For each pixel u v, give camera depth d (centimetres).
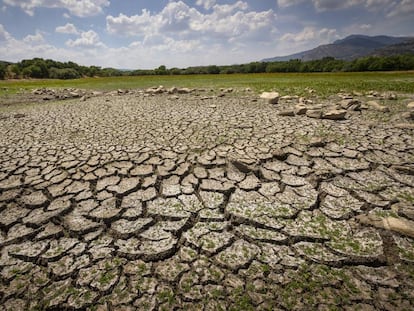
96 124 633
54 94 1472
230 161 385
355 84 1469
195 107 825
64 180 351
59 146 476
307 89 1262
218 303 177
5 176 366
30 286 197
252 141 464
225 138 485
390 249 215
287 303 175
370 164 363
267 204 286
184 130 549
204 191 316
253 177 345
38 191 326
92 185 337
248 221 259
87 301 183
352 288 183
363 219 249
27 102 1203
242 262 211
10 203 304
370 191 300
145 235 247
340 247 221
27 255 227
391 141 440
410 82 1497
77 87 2047
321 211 271
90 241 242
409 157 377
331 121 579
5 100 1258
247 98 1017
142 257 220
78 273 206
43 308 180
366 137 463
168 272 205
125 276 202
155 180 343
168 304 178
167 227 256
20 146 485
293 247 225
